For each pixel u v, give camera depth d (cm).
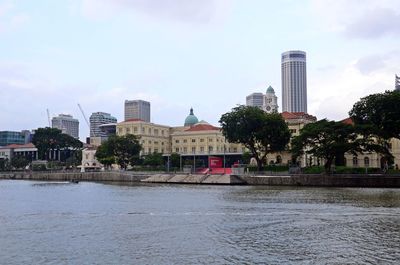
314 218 4909
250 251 3281
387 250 3269
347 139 10275
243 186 11175
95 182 15562
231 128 13475
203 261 3000
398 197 7156
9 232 4169
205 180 12600
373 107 10288
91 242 3659
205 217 5084
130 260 3052
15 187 12319
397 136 10262
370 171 11594
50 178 19638
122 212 5641
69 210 5941
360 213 5250
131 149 19000
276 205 6191
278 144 13350
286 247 3406
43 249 3403
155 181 14125
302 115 17850
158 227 4400
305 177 10706
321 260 2998
